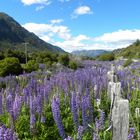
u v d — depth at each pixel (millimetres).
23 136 9789
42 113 11016
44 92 12977
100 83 15469
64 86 15391
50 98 12922
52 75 24562
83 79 17078
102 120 8906
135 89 15742
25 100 12594
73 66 39938
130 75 21219
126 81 16812
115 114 6023
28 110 11672
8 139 6582
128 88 15180
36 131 9711
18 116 10516
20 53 52781
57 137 9852
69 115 11414
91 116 9594
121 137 5988
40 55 44719
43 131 10094
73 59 43250
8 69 28625
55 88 15133
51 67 35562
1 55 49812
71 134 9625
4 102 11766
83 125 9344
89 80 17125
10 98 11516
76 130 9484
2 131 6609
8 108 11156
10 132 6648
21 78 22781
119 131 5996
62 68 33938
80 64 42531
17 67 29406
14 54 51812
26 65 33250
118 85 9500
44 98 12773
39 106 10789
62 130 8945
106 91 14750
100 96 13562
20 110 11055
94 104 12578
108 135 8648
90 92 14250
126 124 5949
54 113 8930
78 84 15852
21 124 10180
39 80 21188
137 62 43750
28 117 10906
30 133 9727
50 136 9898
